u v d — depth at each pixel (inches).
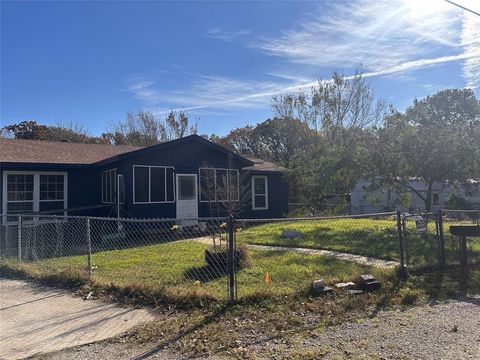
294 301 246.7
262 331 203.5
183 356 178.5
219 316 223.1
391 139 592.1
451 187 751.7
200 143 707.4
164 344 191.5
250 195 819.4
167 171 666.8
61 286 301.4
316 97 1348.4
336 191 672.4
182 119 1712.6
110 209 647.8
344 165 613.6
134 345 191.6
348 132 1212.5
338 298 253.9
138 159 635.5
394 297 258.4
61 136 1659.7
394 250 412.5
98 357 179.8
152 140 1676.9
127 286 273.0
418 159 565.9
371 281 276.8
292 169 780.0
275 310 231.8
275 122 1608.0
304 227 621.6
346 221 710.5
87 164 627.2
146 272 330.6
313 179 676.7
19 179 605.9
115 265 362.6
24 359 179.2
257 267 340.2
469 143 551.2
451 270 329.4
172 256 402.0
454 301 254.5
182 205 678.5
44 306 255.6
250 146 1904.5
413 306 243.1
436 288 280.4
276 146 1784.0
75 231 605.9
